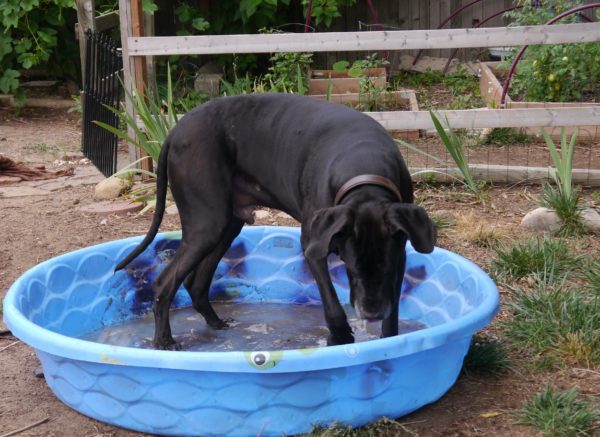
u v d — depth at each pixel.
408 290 6.75
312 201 5.89
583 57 9.33
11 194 8.32
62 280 6.57
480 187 7.94
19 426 5.71
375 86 10.08
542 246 6.89
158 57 10.73
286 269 7.05
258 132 6.14
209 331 6.61
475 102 10.13
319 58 11.80
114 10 10.32
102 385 5.61
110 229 7.65
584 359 6.01
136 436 5.63
